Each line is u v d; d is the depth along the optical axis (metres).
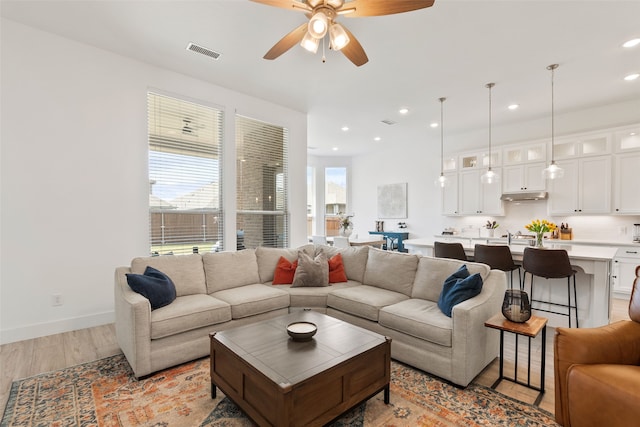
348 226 6.40
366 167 8.64
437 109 5.07
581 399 1.57
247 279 3.45
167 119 3.85
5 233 2.86
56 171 3.10
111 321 3.39
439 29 2.87
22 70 2.93
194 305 2.61
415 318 2.41
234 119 4.43
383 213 8.17
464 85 4.12
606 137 4.70
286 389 1.42
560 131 5.29
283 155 5.14
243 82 4.14
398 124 5.92
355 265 3.62
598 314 3.06
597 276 3.06
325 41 3.12
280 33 3.01
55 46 3.08
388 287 3.21
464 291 2.41
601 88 4.18
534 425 1.77
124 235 3.50
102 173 3.36
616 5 2.52
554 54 3.31
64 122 3.14
